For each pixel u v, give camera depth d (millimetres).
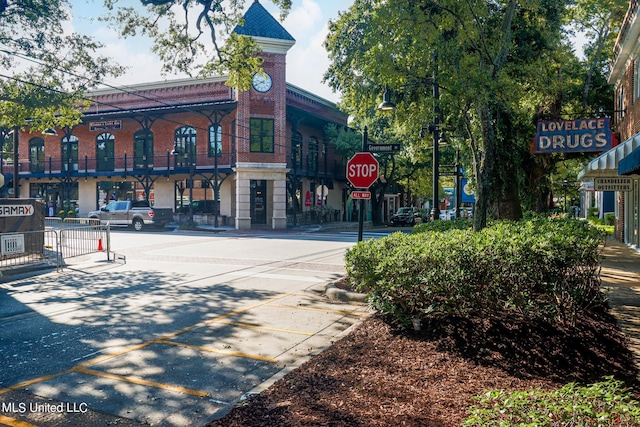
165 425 4121
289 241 22359
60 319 7863
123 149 37156
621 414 2812
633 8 13617
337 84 21000
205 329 7211
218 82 33594
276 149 31859
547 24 13023
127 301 9211
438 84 9609
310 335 6863
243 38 16266
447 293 6109
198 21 15344
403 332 6285
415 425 3645
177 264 14352
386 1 9242
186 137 34938
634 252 16109
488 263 5973
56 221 35062
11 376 5293
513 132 14031
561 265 5758
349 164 10719
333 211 41656
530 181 18734
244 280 11531
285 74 32031
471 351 5492
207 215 34312
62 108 19359
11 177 40812
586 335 5941
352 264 7398
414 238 7750
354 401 4184
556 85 13273
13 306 8812
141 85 35875
